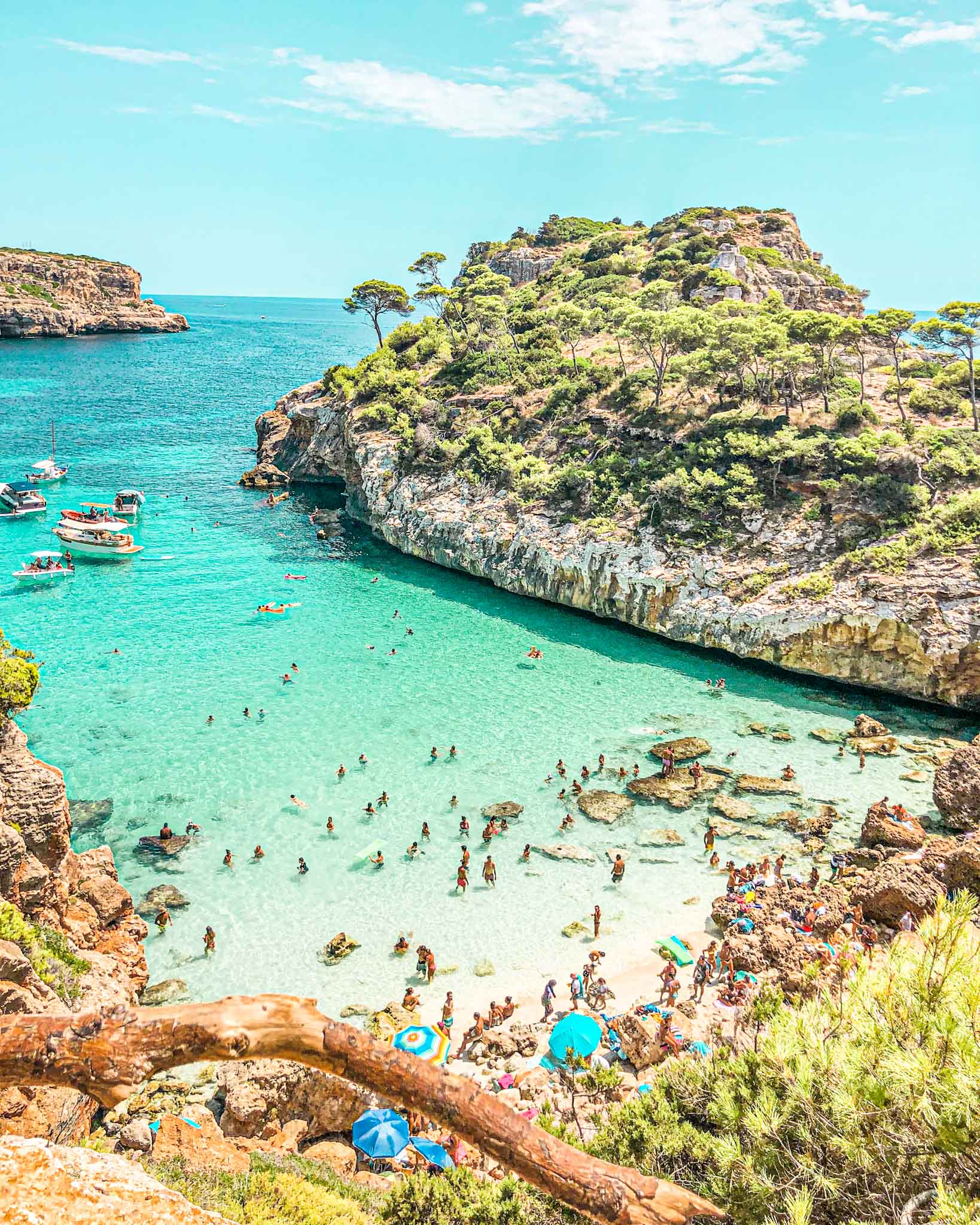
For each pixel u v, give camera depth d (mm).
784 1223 10266
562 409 83375
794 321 72500
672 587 64000
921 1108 9758
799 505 63406
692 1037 26844
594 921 34812
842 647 56312
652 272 121562
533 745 48844
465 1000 30656
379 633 65250
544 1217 13938
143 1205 5832
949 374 77062
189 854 38344
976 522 55531
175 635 63312
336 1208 17953
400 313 113875
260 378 195375
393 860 38531
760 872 37156
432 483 84000
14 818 26094
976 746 40469
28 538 83688
